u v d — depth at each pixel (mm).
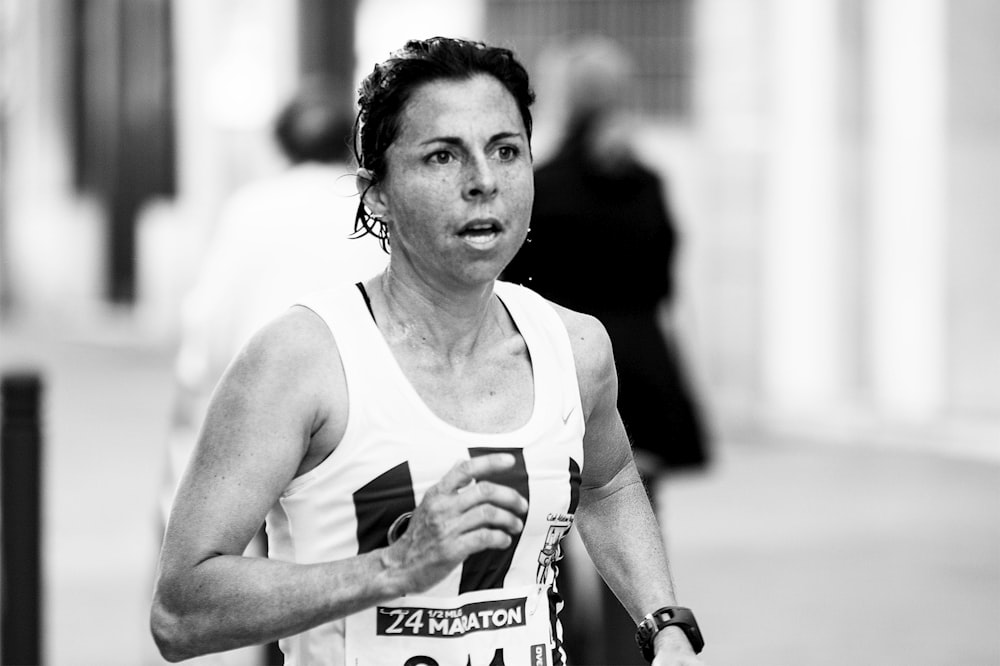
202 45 45625
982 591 20203
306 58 31547
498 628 7336
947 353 32281
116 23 51344
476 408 7426
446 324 7438
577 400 7660
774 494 26547
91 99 52719
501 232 7246
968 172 32031
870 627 18547
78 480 27984
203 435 7234
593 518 8461
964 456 29812
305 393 7168
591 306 15742
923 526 24031
